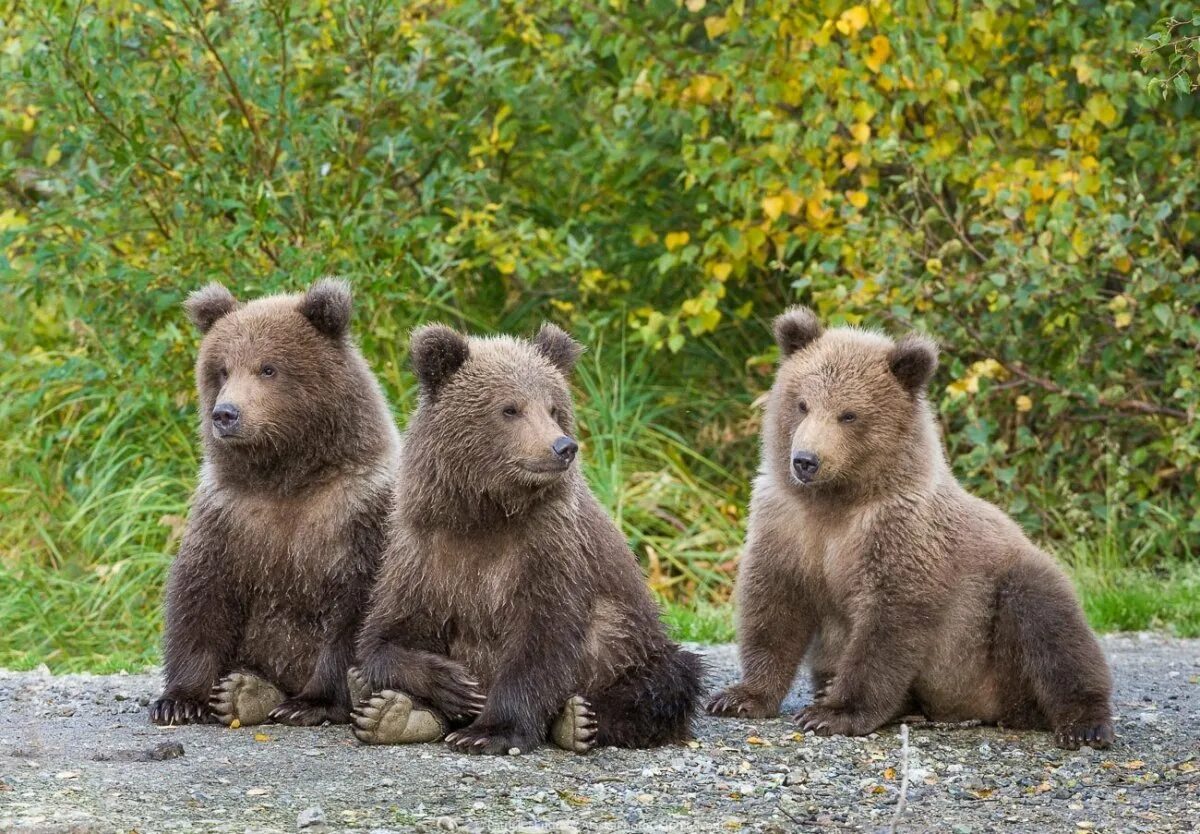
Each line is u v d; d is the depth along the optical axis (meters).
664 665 8.48
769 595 9.36
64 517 15.75
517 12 16.62
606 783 7.59
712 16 16.88
